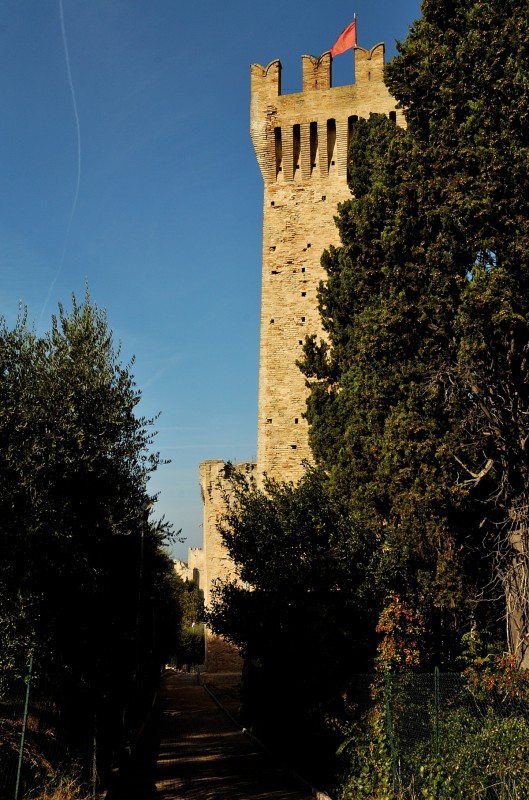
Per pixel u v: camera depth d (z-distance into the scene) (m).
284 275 35.50
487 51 16.25
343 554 18.42
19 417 12.25
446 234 16.62
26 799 11.50
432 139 16.89
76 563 12.80
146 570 23.31
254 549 21.38
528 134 15.88
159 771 18.72
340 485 21.31
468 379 16.42
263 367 34.62
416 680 13.08
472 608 18.44
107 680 15.15
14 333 13.27
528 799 10.28
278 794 15.73
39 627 12.38
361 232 18.47
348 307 25.97
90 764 14.35
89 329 14.25
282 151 36.59
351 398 22.58
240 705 31.94
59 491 12.66
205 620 23.25
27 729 13.49
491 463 16.61
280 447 33.44
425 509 17.09
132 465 14.93
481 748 11.11
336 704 16.28
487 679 11.98
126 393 14.52
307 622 17.98
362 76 36.03
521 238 15.04
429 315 16.94
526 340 15.70
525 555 15.92
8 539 11.74
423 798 11.68
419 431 16.84
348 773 14.73
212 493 46.28
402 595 18.09
